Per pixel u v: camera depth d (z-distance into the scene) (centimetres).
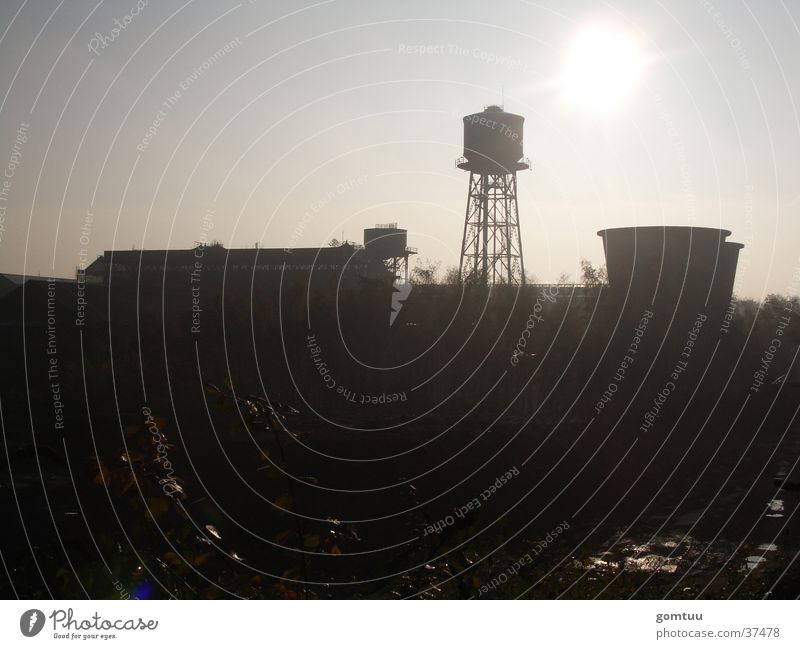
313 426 3328
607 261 4316
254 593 559
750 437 3803
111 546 584
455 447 3338
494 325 4041
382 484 2983
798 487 657
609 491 3136
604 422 3778
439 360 3966
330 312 3688
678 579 1026
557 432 3600
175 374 3369
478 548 718
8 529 1644
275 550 616
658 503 2970
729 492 3056
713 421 3888
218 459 2789
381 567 645
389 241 5347
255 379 3409
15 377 3625
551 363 4031
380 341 3869
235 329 3322
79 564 579
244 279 4575
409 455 3153
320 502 2792
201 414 3209
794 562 1055
